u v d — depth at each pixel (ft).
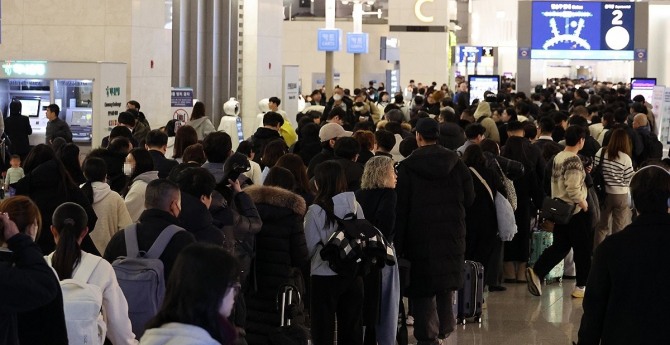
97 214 27.25
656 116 74.95
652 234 18.21
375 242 26.32
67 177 26.40
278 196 26.25
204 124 55.47
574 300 40.37
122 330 19.81
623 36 118.93
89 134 57.31
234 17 96.27
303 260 26.32
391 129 46.42
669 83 156.46
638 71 123.54
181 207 22.52
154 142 33.30
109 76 56.59
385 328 28.63
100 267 19.70
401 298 30.32
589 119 69.56
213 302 11.46
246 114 98.94
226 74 93.71
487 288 42.16
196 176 22.84
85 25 67.97
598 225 45.19
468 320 36.63
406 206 29.71
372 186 28.45
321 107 72.95
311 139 42.42
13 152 55.26
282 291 26.13
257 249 26.25
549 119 46.85
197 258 11.53
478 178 36.94
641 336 18.03
